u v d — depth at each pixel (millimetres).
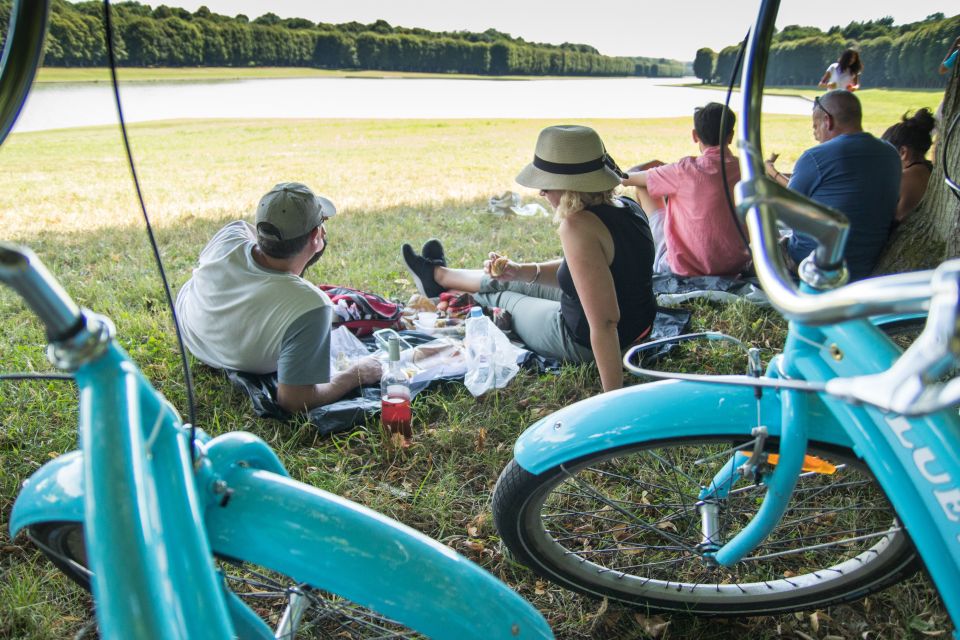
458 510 2633
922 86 24750
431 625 1186
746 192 1084
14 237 5781
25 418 3031
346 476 2738
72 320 902
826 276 1165
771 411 1640
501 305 3877
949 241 3682
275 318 2951
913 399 761
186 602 941
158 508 915
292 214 2902
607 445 1749
